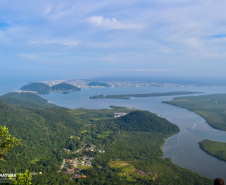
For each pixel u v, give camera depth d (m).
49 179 142.12
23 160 167.62
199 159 188.00
